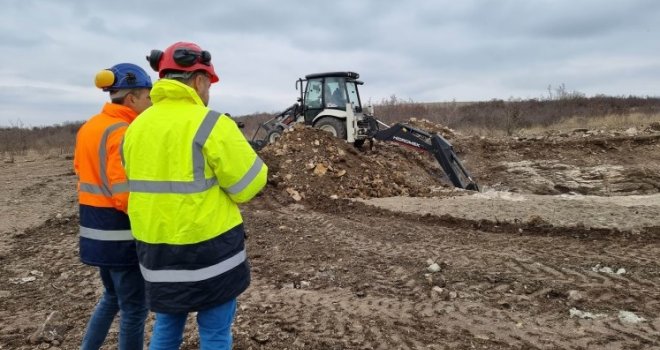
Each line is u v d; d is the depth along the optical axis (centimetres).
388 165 1316
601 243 682
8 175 1592
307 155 1159
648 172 1455
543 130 2539
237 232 270
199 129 254
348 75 1537
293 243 715
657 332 428
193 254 254
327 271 596
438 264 607
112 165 288
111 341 420
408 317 465
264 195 1027
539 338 421
